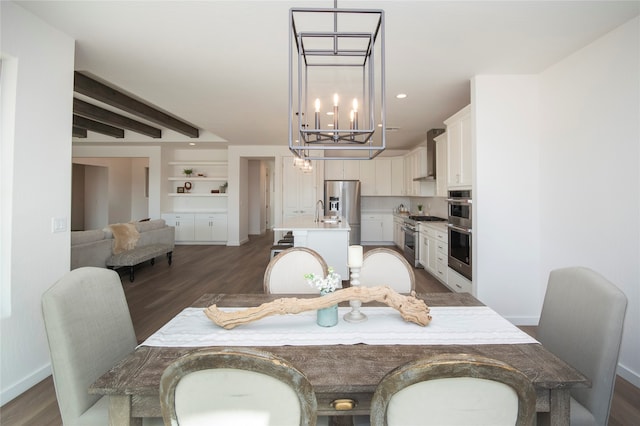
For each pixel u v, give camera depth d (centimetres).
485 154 301
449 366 65
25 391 196
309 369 98
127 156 756
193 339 121
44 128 214
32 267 205
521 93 300
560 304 139
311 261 202
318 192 745
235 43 244
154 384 89
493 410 70
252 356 69
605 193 228
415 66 282
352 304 142
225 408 74
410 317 133
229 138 653
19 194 198
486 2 192
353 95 361
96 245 421
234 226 772
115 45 246
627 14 202
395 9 199
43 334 211
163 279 467
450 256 392
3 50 188
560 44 241
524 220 301
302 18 209
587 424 112
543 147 293
